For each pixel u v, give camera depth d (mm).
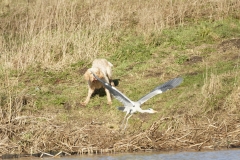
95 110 41125
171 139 35844
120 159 32906
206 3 58531
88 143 36156
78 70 47938
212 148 35031
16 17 60344
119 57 49625
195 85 42156
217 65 45906
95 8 57844
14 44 51562
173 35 52438
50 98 43156
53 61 49062
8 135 37719
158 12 54844
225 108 38625
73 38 50812
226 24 54188
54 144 36531
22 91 42781
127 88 43562
